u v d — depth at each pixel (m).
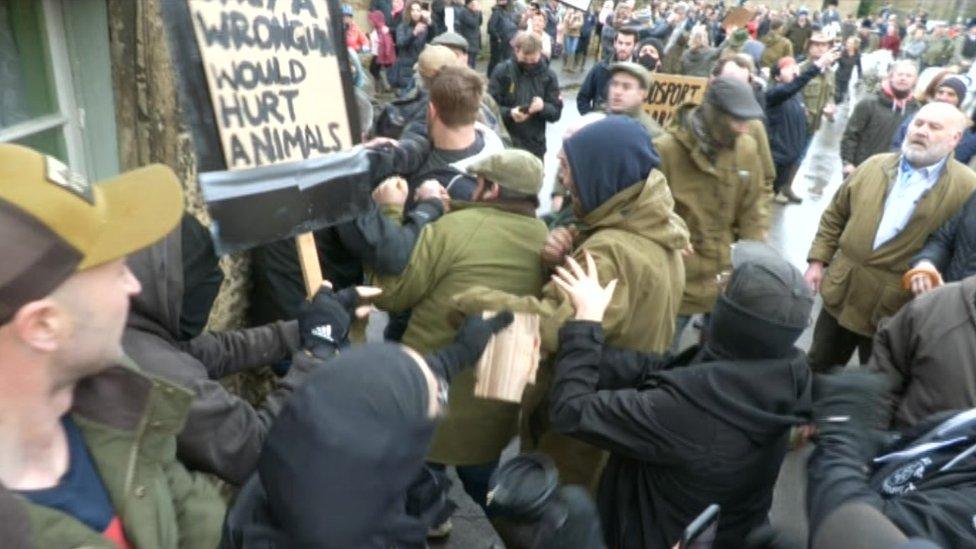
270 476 1.05
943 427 1.71
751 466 1.97
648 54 7.76
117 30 2.45
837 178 10.31
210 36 1.82
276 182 1.96
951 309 2.42
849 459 1.62
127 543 1.20
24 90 2.34
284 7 1.98
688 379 1.95
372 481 1.02
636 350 2.40
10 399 1.04
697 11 24.92
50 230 1.00
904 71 6.23
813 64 7.26
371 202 2.25
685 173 3.81
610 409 2.02
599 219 2.43
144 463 1.24
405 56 12.84
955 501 1.51
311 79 2.05
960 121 3.47
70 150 2.50
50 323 1.02
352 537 1.02
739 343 1.93
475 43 14.30
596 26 21.95
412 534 1.14
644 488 2.10
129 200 1.12
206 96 1.82
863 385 1.76
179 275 1.65
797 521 3.50
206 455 1.60
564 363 2.15
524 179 2.57
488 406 2.61
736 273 1.97
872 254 3.75
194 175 2.79
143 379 1.21
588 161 2.38
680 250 2.62
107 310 1.09
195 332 1.91
